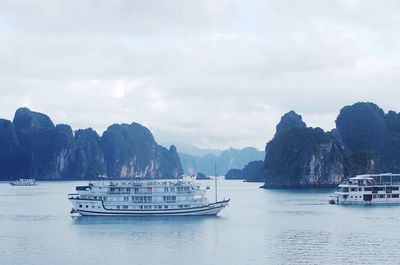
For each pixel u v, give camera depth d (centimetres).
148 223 14062
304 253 9906
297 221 14638
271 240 11350
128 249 10431
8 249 10538
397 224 13788
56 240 11544
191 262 9244
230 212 17275
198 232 12525
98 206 15262
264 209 18538
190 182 15775
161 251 10206
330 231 12612
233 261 9294
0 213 17462
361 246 10538
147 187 15238
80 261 9381
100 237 11869
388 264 8969
